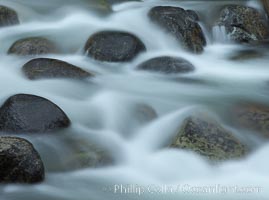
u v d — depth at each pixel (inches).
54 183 311.7
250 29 593.9
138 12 587.8
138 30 557.6
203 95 433.1
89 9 613.6
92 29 565.3
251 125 371.6
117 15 593.9
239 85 467.8
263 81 479.8
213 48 575.2
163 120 382.9
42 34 550.6
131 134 370.6
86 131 364.5
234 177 321.7
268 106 406.3
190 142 335.9
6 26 558.6
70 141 346.6
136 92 430.9
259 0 626.8
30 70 435.5
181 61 486.9
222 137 341.4
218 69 509.0
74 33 557.0
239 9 602.2
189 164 326.3
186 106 404.8
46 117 349.1
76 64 489.1
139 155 345.4
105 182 318.3
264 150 346.6
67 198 300.0
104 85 438.0
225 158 330.3
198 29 559.5
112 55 489.1
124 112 393.4
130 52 491.8
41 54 501.4
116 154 343.3
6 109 347.9
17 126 341.1
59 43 535.2
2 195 296.2
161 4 657.0
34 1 618.5
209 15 616.7
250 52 564.4
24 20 587.8
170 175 324.8
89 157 331.9
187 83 462.6
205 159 327.9
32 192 301.7
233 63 528.4
